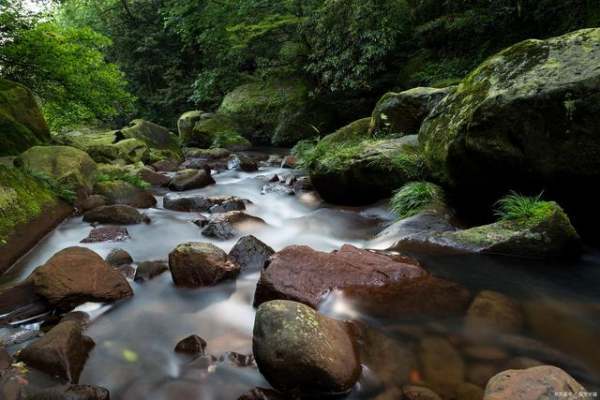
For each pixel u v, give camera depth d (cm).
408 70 1334
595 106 395
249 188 923
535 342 292
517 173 477
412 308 335
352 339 282
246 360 277
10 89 932
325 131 1562
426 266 419
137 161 1116
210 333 323
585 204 465
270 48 1694
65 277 353
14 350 294
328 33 1334
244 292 387
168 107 2400
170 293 389
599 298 357
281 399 240
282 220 654
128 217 609
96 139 1226
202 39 1819
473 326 312
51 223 569
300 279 355
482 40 1189
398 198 591
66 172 693
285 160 1201
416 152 676
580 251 448
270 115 1638
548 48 463
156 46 2312
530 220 450
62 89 1088
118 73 1195
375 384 251
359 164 666
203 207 707
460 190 571
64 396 231
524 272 404
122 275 389
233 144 1592
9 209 500
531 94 427
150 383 264
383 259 390
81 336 295
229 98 1803
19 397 239
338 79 1345
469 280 387
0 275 425
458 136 518
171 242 547
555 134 427
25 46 950
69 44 1017
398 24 1280
